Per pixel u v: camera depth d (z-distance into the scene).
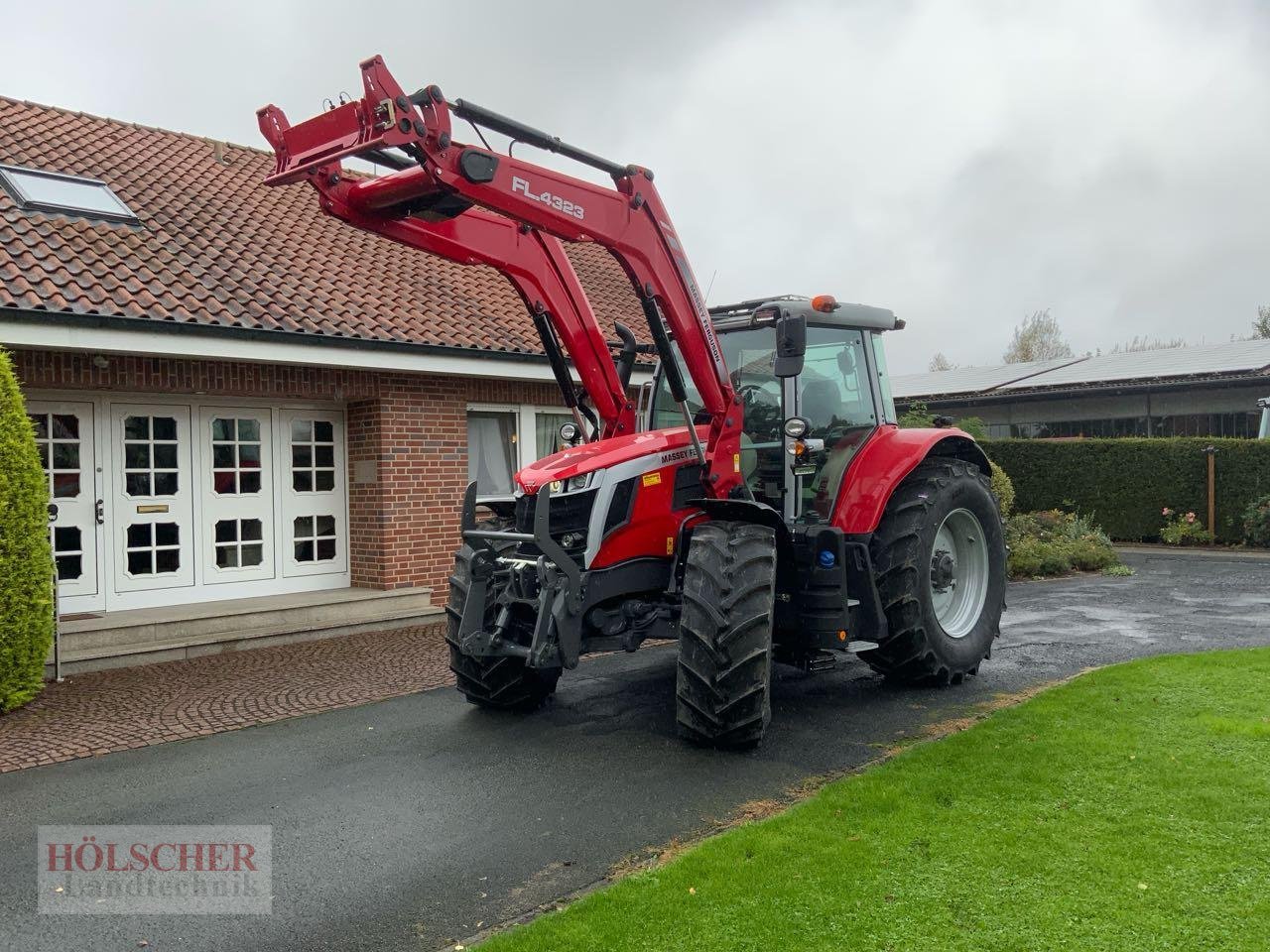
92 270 7.78
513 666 5.69
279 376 8.77
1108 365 22.50
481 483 10.54
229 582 9.05
